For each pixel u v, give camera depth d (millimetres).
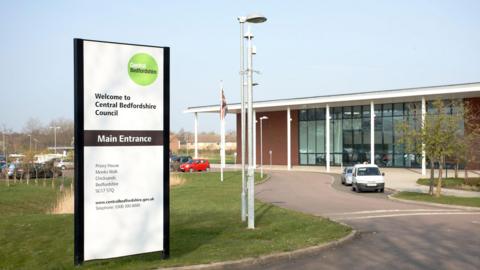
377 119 56531
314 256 9875
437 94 45875
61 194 28672
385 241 11641
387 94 48281
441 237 12211
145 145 8883
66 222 13891
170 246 10500
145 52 8883
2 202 24672
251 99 13461
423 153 25406
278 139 66875
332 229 12719
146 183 8898
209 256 9328
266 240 11227
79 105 8234
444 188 31391
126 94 8688
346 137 59562
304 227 13086
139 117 8828
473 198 23188
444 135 23797
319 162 62562
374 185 28547
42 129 78500
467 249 10469
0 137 57094
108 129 8516
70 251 10344
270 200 23406
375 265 8945
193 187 29297
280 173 50094
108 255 8500
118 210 8609
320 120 62406
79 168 8242
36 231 12547
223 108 27125
